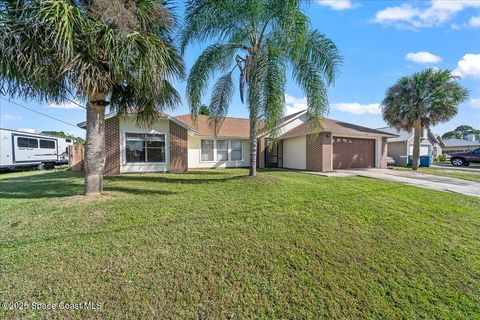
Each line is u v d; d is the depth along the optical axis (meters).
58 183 8.69
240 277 3.14
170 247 3.69
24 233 3.97
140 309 2.58
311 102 8.38
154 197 6.27
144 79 5.59
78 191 7.02
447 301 2.92
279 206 5.69
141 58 5.25
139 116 8.20
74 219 4.55
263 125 7.46
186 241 3.89
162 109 7.79
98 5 5.06
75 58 4.78
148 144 12.88
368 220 5.17
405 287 3.13
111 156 12.05
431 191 8.55
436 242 4.35
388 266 3.55
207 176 10.79
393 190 8.22
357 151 16.36
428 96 15.99
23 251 3.42
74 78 5.07
